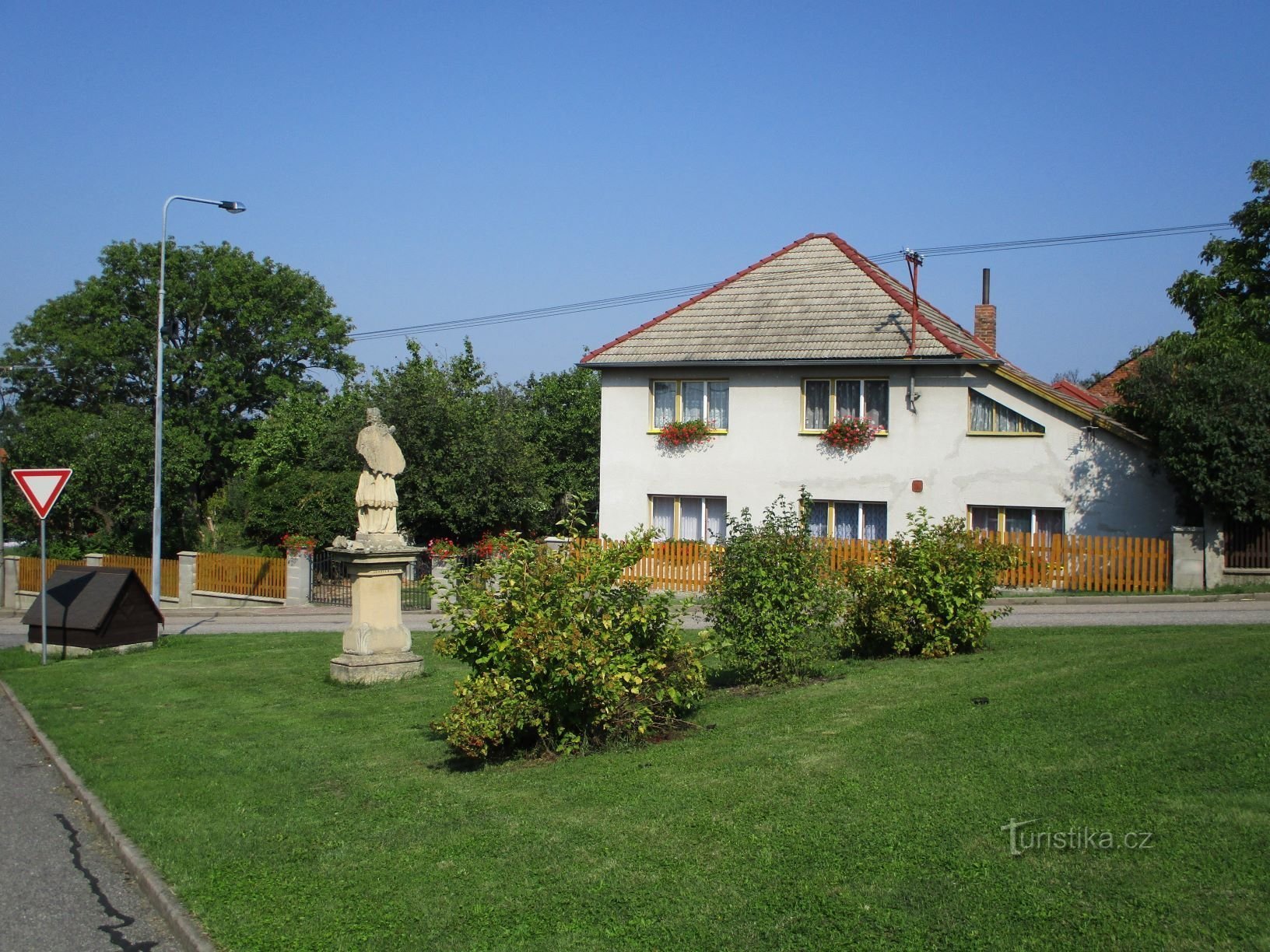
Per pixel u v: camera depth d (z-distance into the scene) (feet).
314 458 128.16
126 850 23.88
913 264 87.15
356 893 20.25
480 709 29.50
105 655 61.57
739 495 93.25
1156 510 79.87
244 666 53.98
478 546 95.86
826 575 39.78
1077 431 82.23
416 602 86.48
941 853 18.86
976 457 85.51
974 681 34.65
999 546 45.03
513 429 113.39
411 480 106.73
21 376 171.83
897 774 23.85
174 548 138.21
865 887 17.88
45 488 60.44
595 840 21.79
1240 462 70.85
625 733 30.89
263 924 19.13
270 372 183.83
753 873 19.03
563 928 17.76
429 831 23.59
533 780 27.12
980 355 86.43
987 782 22.49
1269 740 23.22
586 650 28.96
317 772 30.19
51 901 21.61
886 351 87.61
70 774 31.55
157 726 38.55
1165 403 76.54
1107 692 29.81
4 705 46.34
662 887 18.94
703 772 26.03
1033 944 15.34
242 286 177.47
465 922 18.38
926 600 42.83
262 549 115.55
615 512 97.55
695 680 32.45
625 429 97.14
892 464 88.22
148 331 173.58
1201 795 20.33
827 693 34.94
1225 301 97.30
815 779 24.26
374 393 112.06
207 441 176.24
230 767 31.30
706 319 97.96
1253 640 40.06
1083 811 20.10
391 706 40.60
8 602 115.03
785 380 91.86
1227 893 16.26
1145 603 69.36
